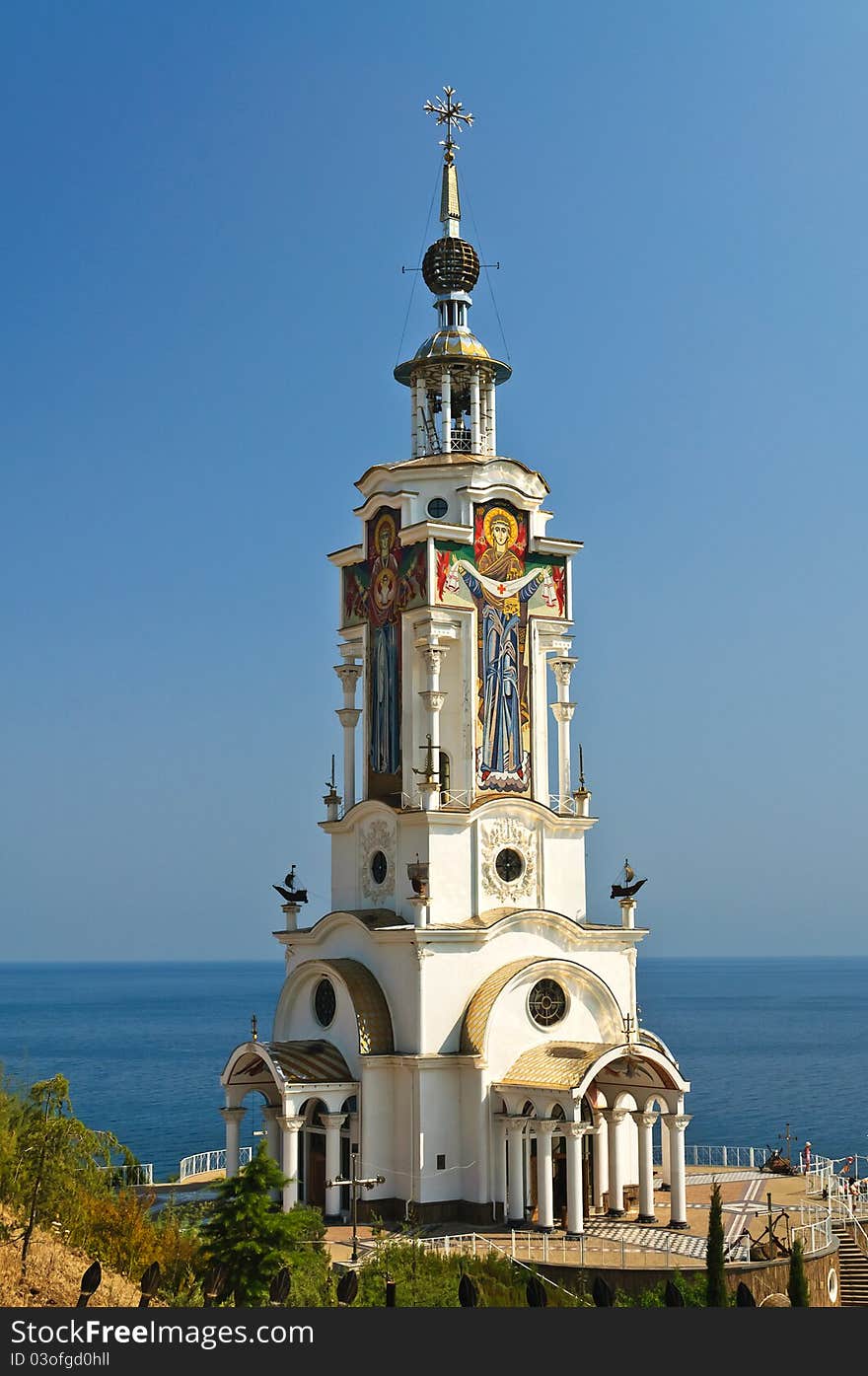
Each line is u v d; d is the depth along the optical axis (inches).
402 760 2608.3
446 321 2888.8
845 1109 6476.4
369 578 2758.4
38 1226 1715.1
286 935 2743.6
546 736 2687.0
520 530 2699.3
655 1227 2338.8
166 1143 4889.3
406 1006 2433.6
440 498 2677.2
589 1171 2476.6
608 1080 2466.8
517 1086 2345.0
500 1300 1814.7
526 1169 2405.3
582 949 2598.4
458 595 2603.3
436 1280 1828.2
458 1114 2402.8
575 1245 2186.3
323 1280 1686.8
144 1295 1397.6
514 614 2667.3
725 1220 2399.1
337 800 2780.5
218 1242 1628.9
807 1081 7765.8
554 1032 2482.8
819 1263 2153.1
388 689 2687.0
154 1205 2380.7
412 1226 2310.5
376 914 2559.1
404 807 2546.8
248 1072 2561.5
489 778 2596.0
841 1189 2714.1
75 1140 1855.3
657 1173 2869.1
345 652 2810.0
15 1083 2054.6
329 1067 2432.3
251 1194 1647.4
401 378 2947.8
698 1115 6264.8
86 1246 1718.8
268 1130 2541.8
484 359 2829.7
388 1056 2418.8
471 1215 2349.9
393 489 2696.9
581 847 2677.2
